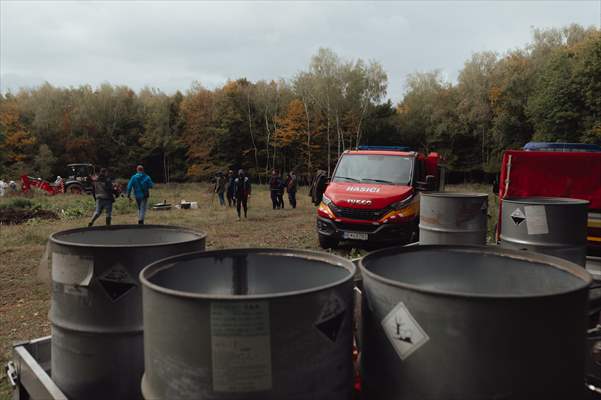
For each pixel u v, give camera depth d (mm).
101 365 2146
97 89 71062
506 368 1309
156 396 1505
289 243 12039
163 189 43188
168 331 1448
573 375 1394
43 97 66312
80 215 19234
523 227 3201
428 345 1383
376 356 1560
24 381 2383
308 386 1448
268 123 64750
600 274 3893
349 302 1596
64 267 2191
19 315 6312
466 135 57688
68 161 63781
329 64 57031
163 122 67375
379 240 10008
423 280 2072
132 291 2127
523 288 1917
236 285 2020
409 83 64500
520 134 49750
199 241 2379
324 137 60812
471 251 2037
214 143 64875
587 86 39812
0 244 11781
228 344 1371
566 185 5500
